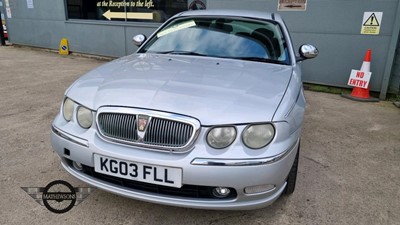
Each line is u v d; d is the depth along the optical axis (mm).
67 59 9422
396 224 2416
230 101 2125
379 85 6062
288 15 6559
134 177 2066
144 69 2678
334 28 6207
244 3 6930
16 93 5559
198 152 1979
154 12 8297
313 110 5230
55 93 5625
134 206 2496
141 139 2047
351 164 3361
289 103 2244
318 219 2432
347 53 6215
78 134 2223
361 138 4090
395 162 3451
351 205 2629
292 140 2178
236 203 2072
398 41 5824
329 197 2727
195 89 2256
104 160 2111
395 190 2893
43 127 3980
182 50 3277
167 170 1991
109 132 2133
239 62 2973
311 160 3410
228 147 2000
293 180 2602
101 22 9188
